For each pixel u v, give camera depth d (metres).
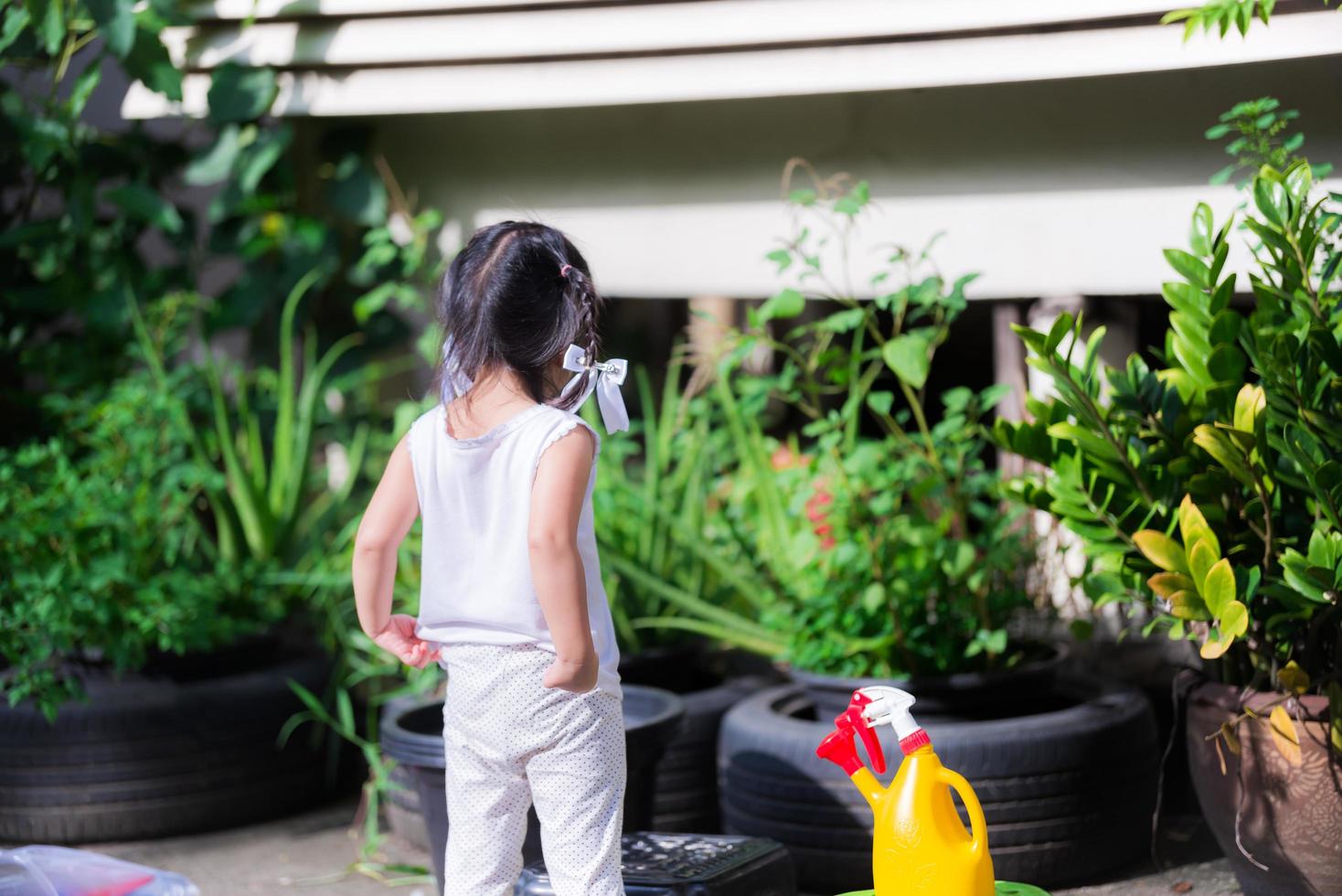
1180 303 2.97
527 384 2.39
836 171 4.20
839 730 2.53
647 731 2.98
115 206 5.09
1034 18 3.62
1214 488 2.83
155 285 4.93
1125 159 3.81
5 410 4.81
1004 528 3.49
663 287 4.49
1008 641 3.55
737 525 3.98
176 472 4.10
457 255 2.47
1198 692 2.94
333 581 4.09
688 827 3.60
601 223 4.56
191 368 4.71
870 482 3.38
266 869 3.60
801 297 3.46
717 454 4.28
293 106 4.62
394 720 3.26
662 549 4.02
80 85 4.56
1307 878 2.77
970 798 2.41
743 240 4.35
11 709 3.78
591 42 4.16
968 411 3.66
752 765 3.27
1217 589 2.61
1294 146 2.92
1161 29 3.53
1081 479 2.91
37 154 4.61
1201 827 3.51
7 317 4.99
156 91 4.47
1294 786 2.75
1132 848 3.22
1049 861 3.09
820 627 3.42
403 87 4.48
